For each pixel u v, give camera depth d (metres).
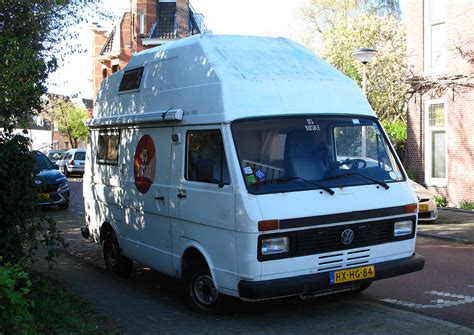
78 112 48.03
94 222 8.66
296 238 5.29
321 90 6.16
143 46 34.38
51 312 5.23
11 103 6.17
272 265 5.19
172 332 5.32
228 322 5.70
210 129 5.73
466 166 16.86
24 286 5.18
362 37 26.89
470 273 8.28
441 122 17.84
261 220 5.11
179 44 6.57
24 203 5.81
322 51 28.62
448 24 17.36
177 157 6.28
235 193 5.30
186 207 6.05
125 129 7.57
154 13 34.56
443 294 7.07
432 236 11.59
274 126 5.66
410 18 18.84
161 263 6.68
